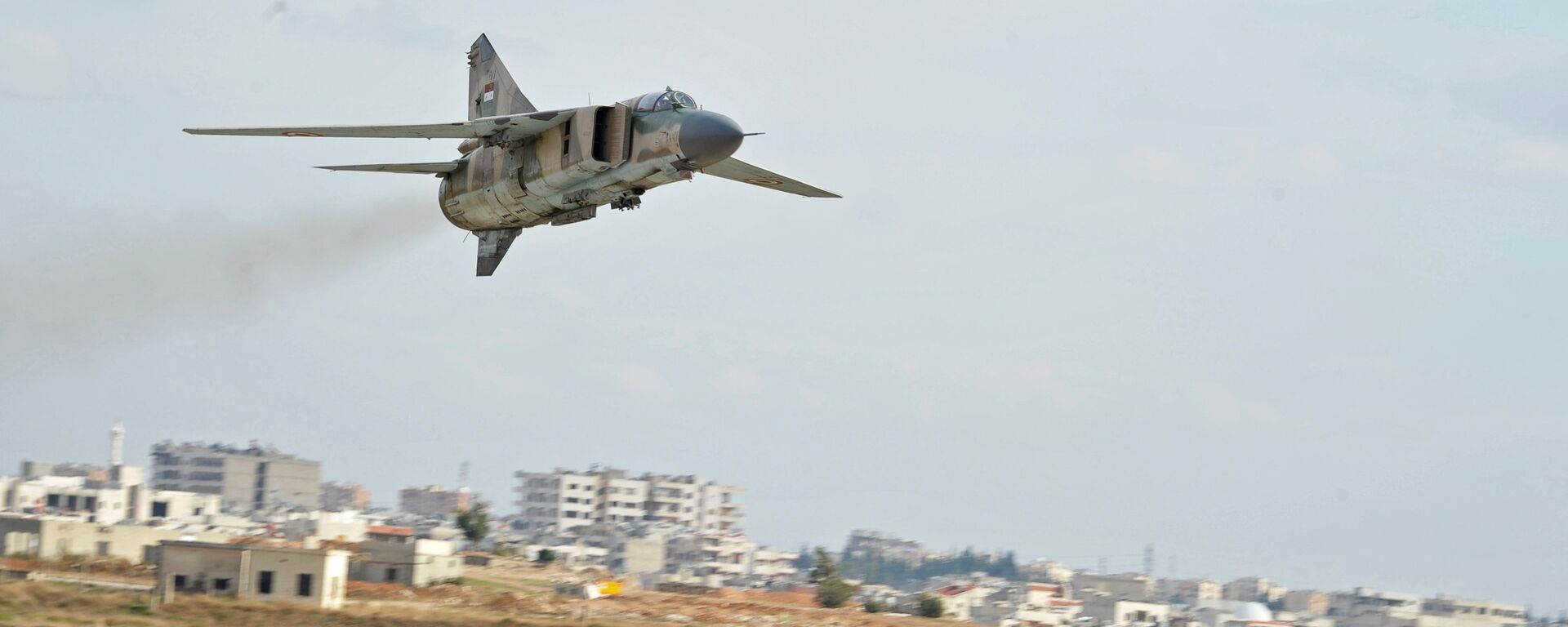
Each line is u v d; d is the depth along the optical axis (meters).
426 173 133.38
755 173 130.38
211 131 119.12
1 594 139.38
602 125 116.62
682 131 110.88
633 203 121.75
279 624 139.50
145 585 164.50
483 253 135.88
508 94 140.88
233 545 153.50
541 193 123.06
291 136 121.62
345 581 156.25
